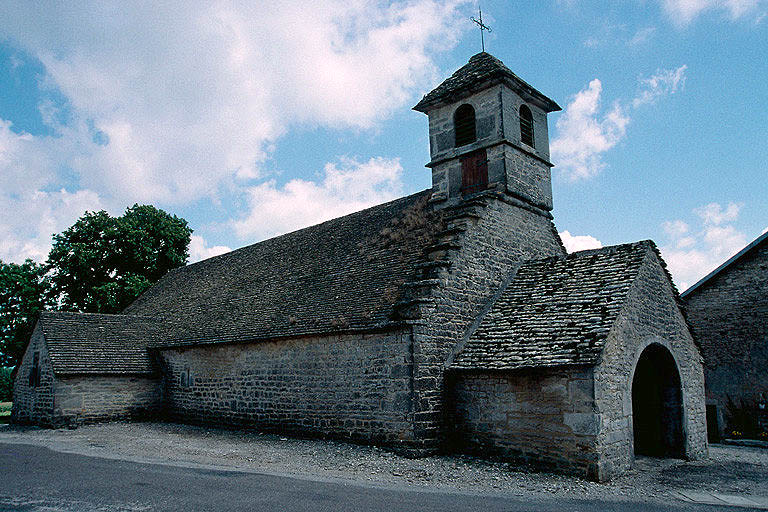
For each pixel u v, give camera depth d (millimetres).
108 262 34094
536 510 8633
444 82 18906
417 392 12992
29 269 32906
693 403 15492
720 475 12539
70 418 19891
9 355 31281
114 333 23078
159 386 22016
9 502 8562
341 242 20578
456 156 17969
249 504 8375
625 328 12781
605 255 15195
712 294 21797
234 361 18359
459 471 11484
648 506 9297
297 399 15875
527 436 12219
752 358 20406
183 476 10555
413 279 14773
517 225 17141
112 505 8336
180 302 25641
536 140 18469
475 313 14891
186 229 37750
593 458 11141
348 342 14719
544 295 14633
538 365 11906
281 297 19141
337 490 9477
